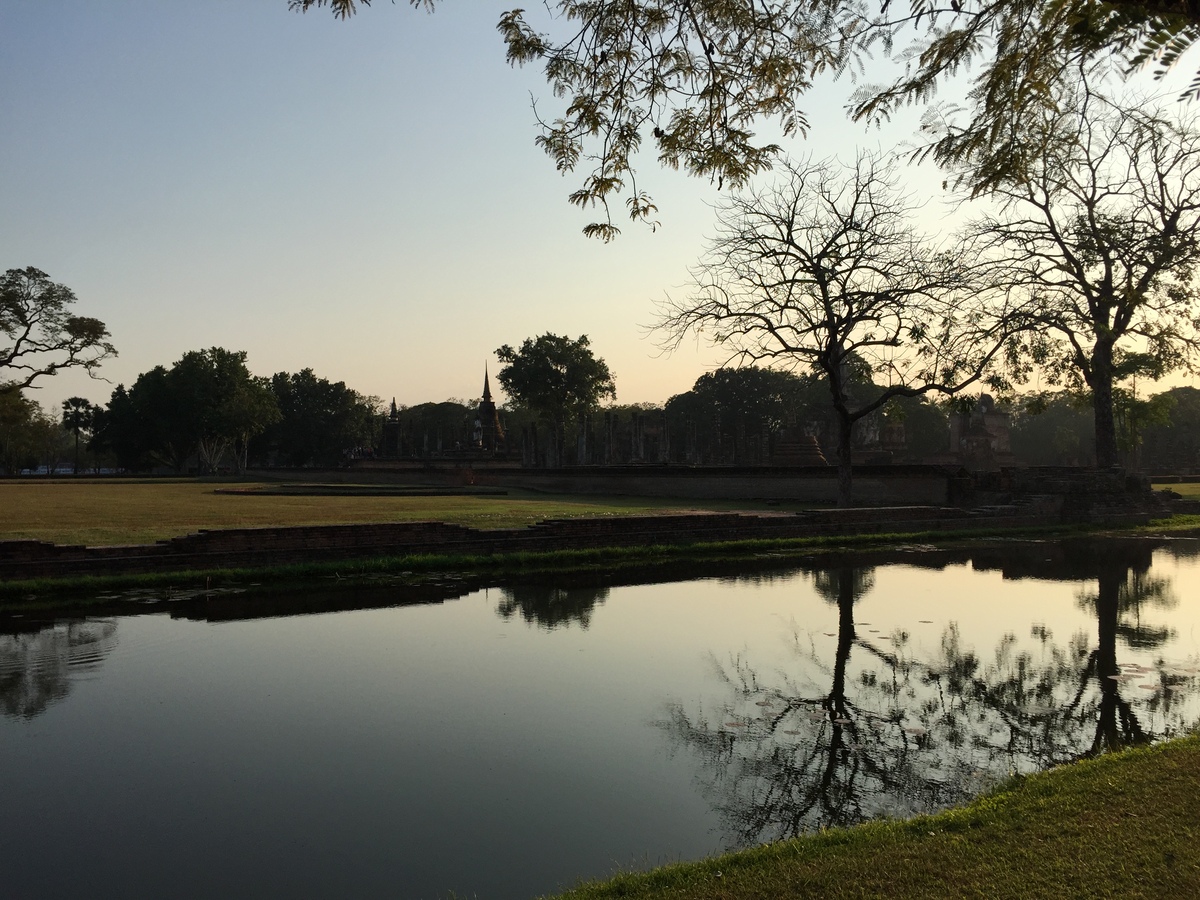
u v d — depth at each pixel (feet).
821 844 16.20
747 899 13.53
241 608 43.98
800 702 28.71
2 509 93.45
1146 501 104.63
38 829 19.12
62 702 28.12
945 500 106.73
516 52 22.80
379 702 28.30
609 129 24.20
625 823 19.51
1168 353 99.14
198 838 18.69
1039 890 13.07
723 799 20.90
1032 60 19.53
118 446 292.20
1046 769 22.54
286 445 326.44
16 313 162.30
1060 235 93.97
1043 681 31.32
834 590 51.57
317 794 21.03
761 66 22.94
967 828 16.15
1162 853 14.03
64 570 48.06
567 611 44.21
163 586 48.70
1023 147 21.91
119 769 22.50
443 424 351.67
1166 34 14.64
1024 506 94.73
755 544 71.26
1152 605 46.60
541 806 20.42
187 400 268.00
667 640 37.58
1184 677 31.89
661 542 70.33
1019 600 48.21
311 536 55.98
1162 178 86.17
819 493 121.70
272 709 27.55
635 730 25.79
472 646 36.19
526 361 255.91
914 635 38.86
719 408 273.13
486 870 17.24
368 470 223.10
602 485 156.76
